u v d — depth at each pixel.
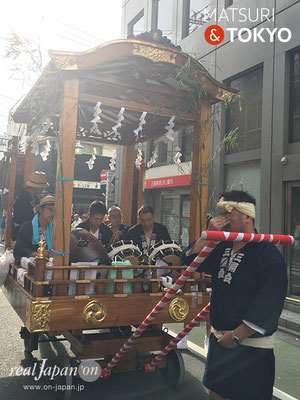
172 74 3.36
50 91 3.17
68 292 2.81
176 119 3.89
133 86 3.38
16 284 3.41
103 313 2.80
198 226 3.55
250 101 7.54
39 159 15.67
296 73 6.50
